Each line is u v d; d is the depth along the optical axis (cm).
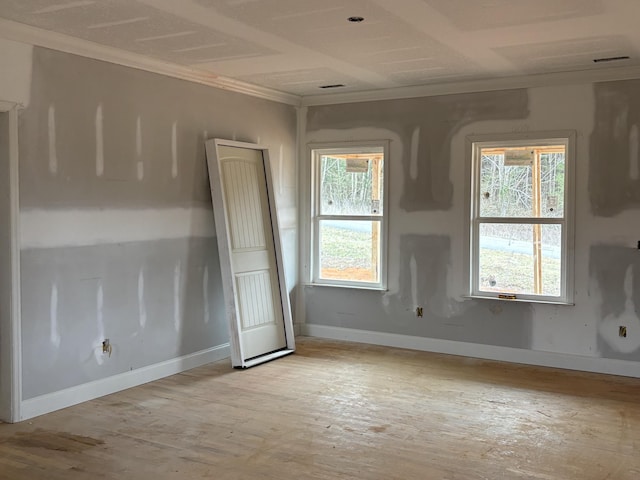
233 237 562
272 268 607
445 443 374
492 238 580
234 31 414
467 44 445
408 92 603
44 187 421
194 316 548
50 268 427
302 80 575
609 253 528
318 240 671
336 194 660
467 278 586
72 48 435
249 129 603
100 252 462
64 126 434
